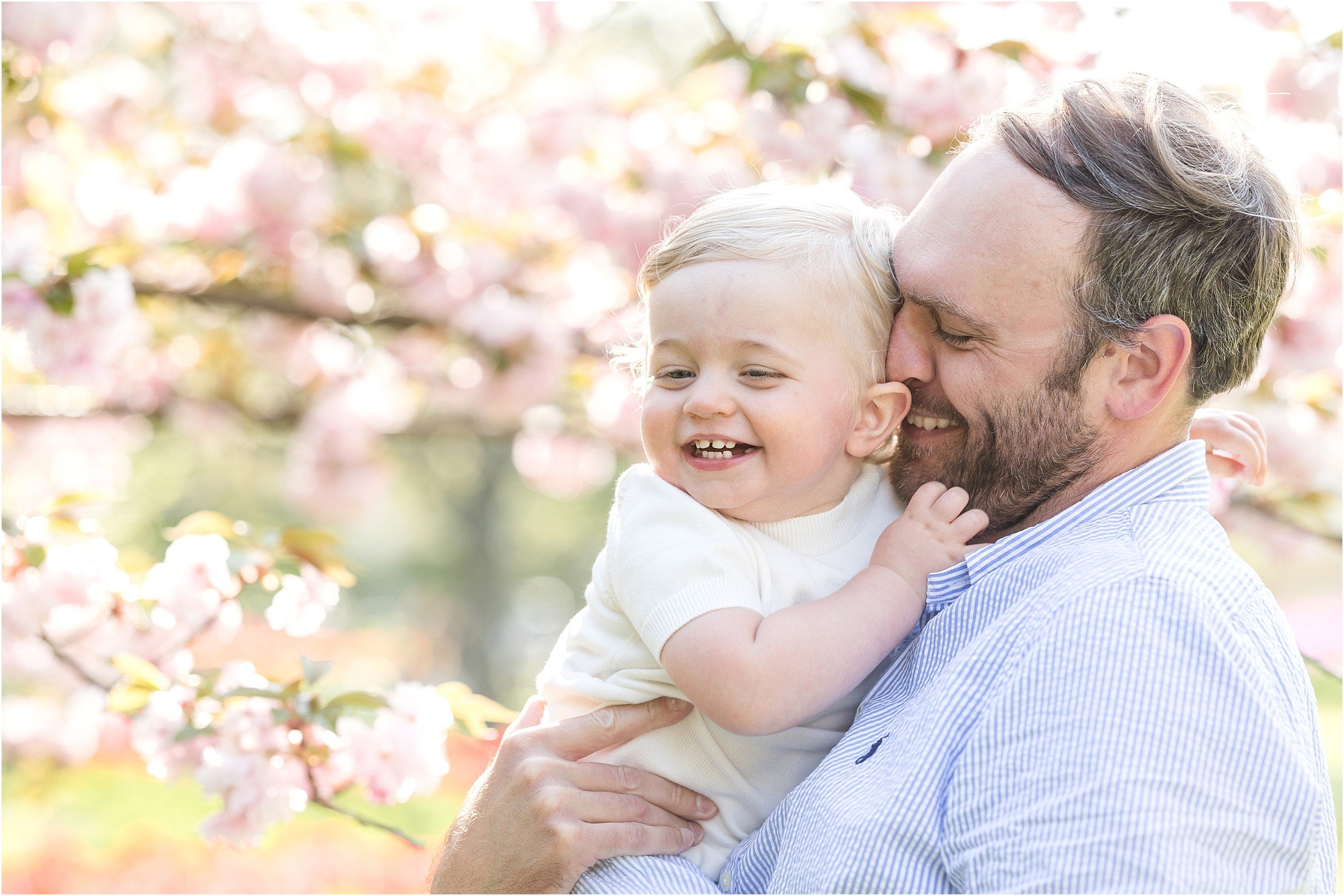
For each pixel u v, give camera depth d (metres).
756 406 1.43
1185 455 1.42
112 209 3.83
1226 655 1.09
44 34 3.24
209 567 2.44
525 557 15.64
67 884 4.48
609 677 1.52
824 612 1.38
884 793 1.21
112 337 2.70
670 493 1.48
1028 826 1.05
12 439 4.23
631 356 1.72
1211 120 1.40
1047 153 1.35
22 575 2.50
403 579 15.17
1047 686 1.11
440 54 4.35
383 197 4.45
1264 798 1.03
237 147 3.96
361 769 2.21
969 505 1.50
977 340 1.40
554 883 1.40
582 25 4.66
